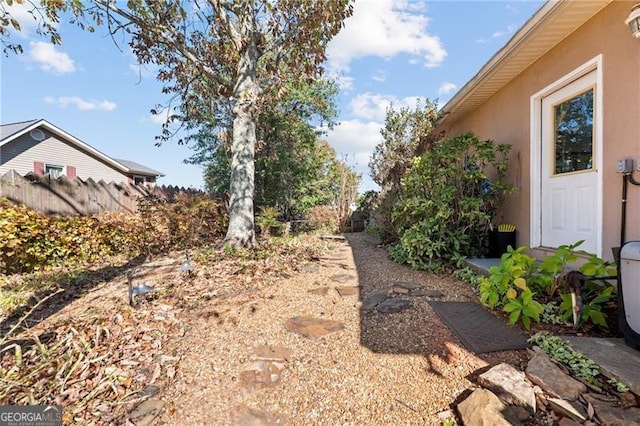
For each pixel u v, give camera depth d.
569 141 3.81
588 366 1.88
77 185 6.27
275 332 2.63
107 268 4.91
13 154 11.95
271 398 1.88
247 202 6.25
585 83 3.51
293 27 6.07
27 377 1.88
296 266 4.88
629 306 2.09
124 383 2.01
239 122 6.24
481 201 4.51
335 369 2.11
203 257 5.20
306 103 10.30
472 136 4.66
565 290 2.74
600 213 3.20
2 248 4.50
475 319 2.72
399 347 2.33
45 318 2.99
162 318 2.89
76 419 1.70
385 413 1.73
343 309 3.10
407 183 5.30
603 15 3.15
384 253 6.12
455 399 1.80
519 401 1.65
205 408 1.80
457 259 4.47
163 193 8.13
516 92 4.74
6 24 4.58
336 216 11.70
